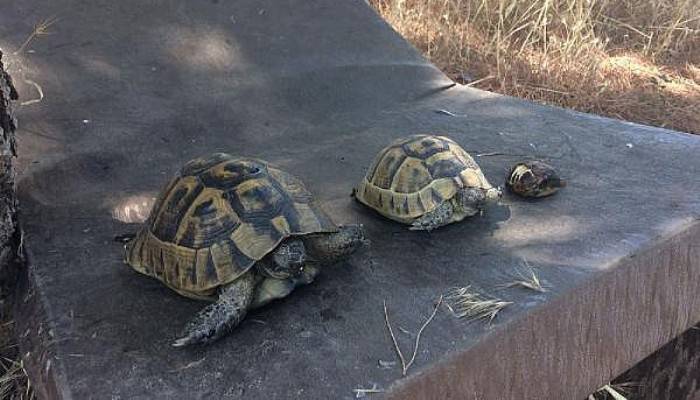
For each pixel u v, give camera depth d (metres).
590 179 0.72
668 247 0.60
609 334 0.57
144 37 0.96
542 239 0.61
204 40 0.98
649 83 1.29
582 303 0.54
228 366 0.47
